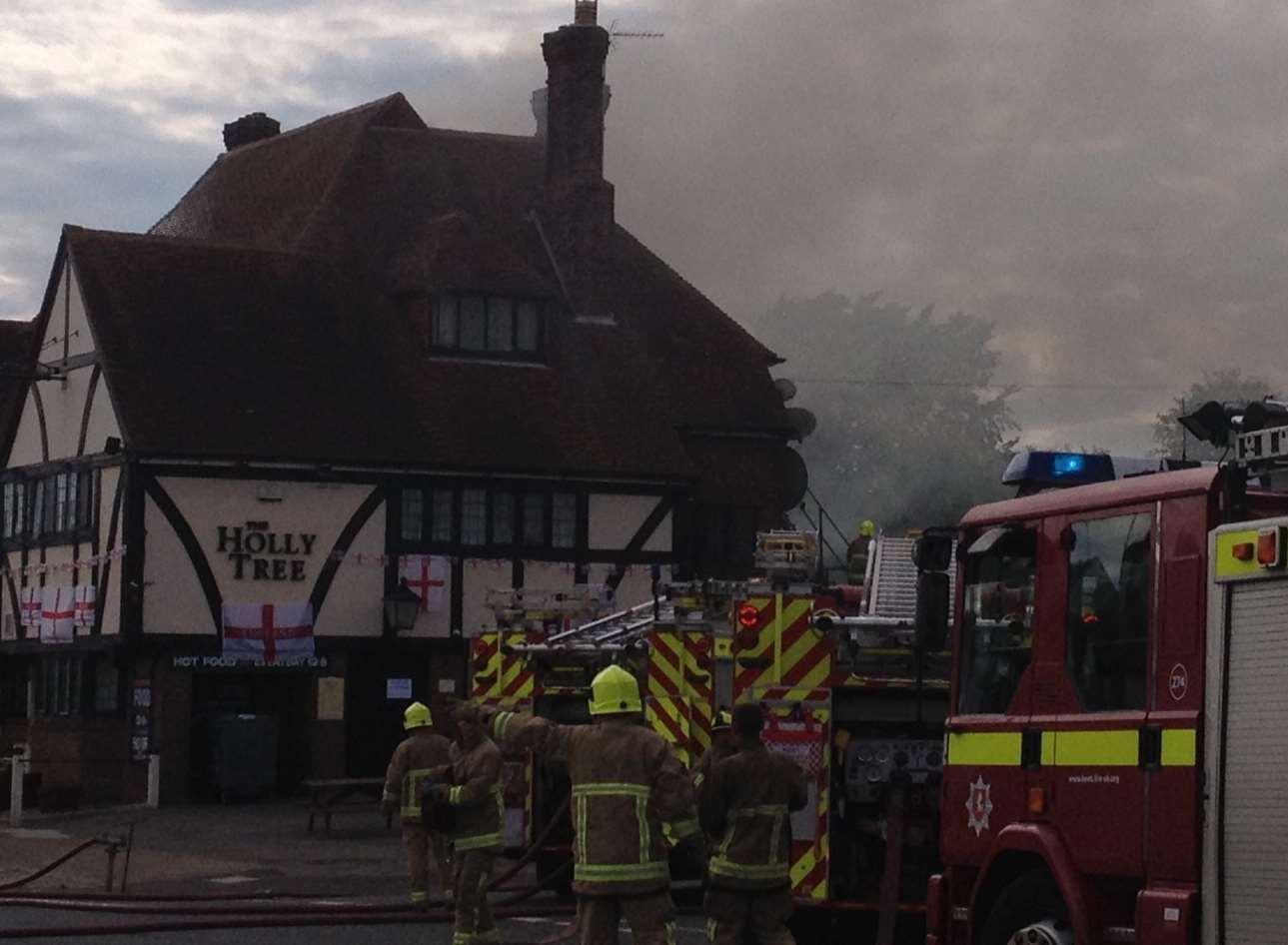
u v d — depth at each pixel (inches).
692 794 425.1
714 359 1625.2
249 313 1462.8
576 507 1472.7
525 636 820.0
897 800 504.4
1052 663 415.8
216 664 1357.0
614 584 1472.7
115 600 1359.5
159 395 1379.2
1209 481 378.0
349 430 1413.6
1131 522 397.7
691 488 1517.0
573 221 1603.1
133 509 1348.4
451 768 564.4
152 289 1448.1
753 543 1581.0
